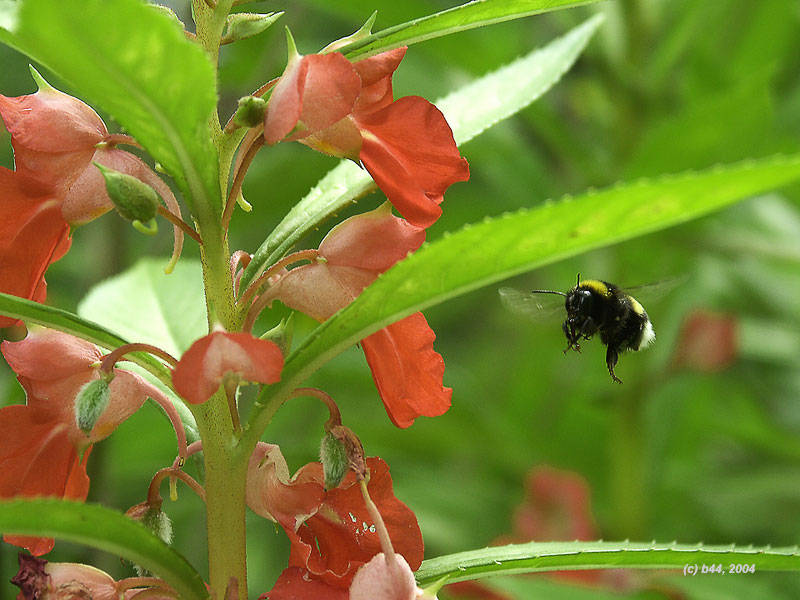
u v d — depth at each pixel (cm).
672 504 94
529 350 107
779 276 107
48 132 50
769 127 81
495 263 46
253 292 50
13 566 80
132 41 43
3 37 48
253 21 51
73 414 50
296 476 51
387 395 51
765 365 112
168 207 50
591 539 85
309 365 49
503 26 100
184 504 94
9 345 50
